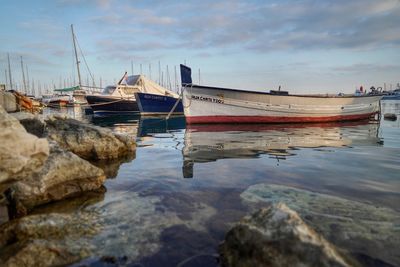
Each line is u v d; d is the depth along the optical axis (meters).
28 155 2.87
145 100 23.91
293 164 6.65
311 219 3.65
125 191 4.86
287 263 2.27
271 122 16.39
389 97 55.97
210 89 15.63
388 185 5.02
